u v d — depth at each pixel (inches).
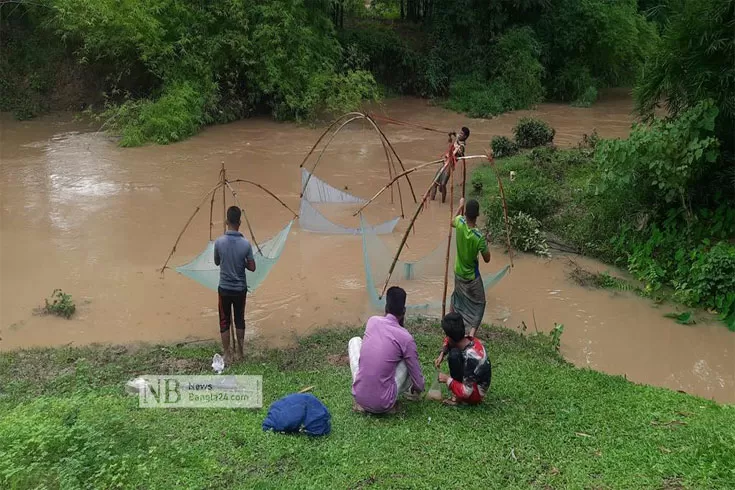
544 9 884.6
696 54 379.9
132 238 417.4
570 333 323.0
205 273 315.3
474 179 528.1
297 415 206.4
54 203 474.9
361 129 727.7
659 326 330.0
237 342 302.5
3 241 405.7
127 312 328.8
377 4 961.5
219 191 510.9
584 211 443.5
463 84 834.8
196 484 173.3
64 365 277.3
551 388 250.1
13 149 613.0
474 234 282.5
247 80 750.5
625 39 864.9
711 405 239.8
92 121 721.6
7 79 751.1
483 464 190.7
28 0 740.0
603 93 943.0
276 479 180.4
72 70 762.8
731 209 373.1
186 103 674.2
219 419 218.5
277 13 710.5
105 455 177.5
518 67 836.0
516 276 382.3
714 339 318.7
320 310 336.8
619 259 394.0
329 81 740.0
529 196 450.6
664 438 206.4
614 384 257.6
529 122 619.8
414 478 182.4
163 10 692.7
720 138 383.9
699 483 179.6
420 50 890.7
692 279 352.5
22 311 325.4
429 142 674.2
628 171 384.8
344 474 183.3
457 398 230.1
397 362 219.5
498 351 291.3
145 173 551.5
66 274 366.3
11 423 195.5
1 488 162.9
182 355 285.9
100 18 650.8
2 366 274.1
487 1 859.4
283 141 667.4
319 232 436.5
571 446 202.4
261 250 367.6
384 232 441.4
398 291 227.0
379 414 222.7
